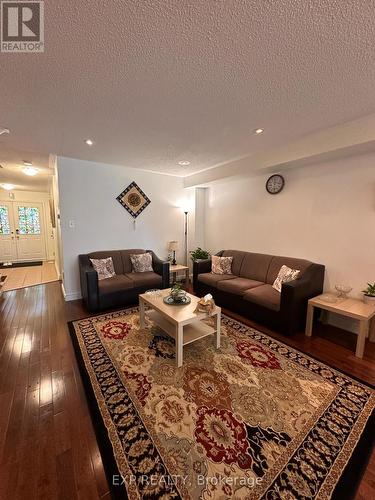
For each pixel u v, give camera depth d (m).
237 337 2.54
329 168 2.85
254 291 3.01
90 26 1.13
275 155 3.01
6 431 1.41
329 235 2.92
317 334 2.65
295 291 2.53
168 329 2.32
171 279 4.64
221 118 2.15
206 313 2.19
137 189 4.28
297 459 1.25
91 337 2.52
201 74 1.51
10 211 6.90
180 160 3.62
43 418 1.51
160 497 1.08
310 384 1.82
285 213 3.42
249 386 1.79
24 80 1.55
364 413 1.55
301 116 2.12
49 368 2.03
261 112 2.03
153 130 2.42
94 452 1.29
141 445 1.32
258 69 1.45
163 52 1.30
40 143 2.83
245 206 4.08
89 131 2.45
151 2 1.00
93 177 3.78
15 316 3.12
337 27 1.13
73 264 3.74
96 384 1.80
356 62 1.38
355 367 2.04
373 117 2.07
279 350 2.29
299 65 1.41
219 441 1.35
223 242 4.64
